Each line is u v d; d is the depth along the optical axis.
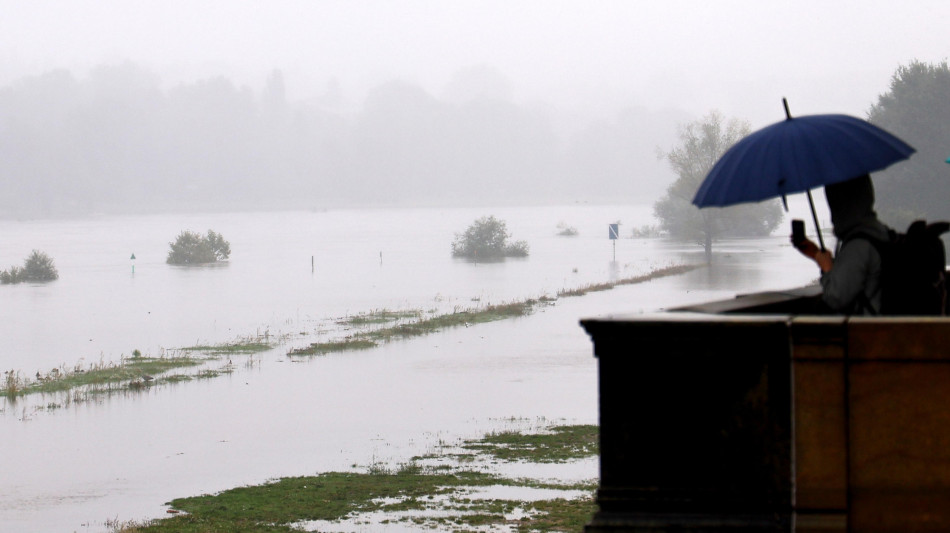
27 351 38.81
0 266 92.44
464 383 29.72
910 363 3.87
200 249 91.12
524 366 32.66
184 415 25.95
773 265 71.62
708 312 4.72
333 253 100.88
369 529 15.17
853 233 4.59
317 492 17.80
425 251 102.38
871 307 4.53
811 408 3.96
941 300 4.57
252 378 31.66
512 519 15.55
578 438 21.94
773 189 4.49
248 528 15.48
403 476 18.84
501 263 83.25
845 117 4.72
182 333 43.38
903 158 4.47
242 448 21.92
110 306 55.38
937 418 3.85
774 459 4.01
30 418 26.00
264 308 52.53
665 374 4.11
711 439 4.07
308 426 24.14
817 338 3.93
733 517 4.03
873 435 3.91
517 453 20.59
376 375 31.62
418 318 46.47
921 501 3.87
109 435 23.66
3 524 16.20
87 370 33.69
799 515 3.97
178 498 17.75
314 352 36.88
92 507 17.23
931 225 4.58
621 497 4.14
